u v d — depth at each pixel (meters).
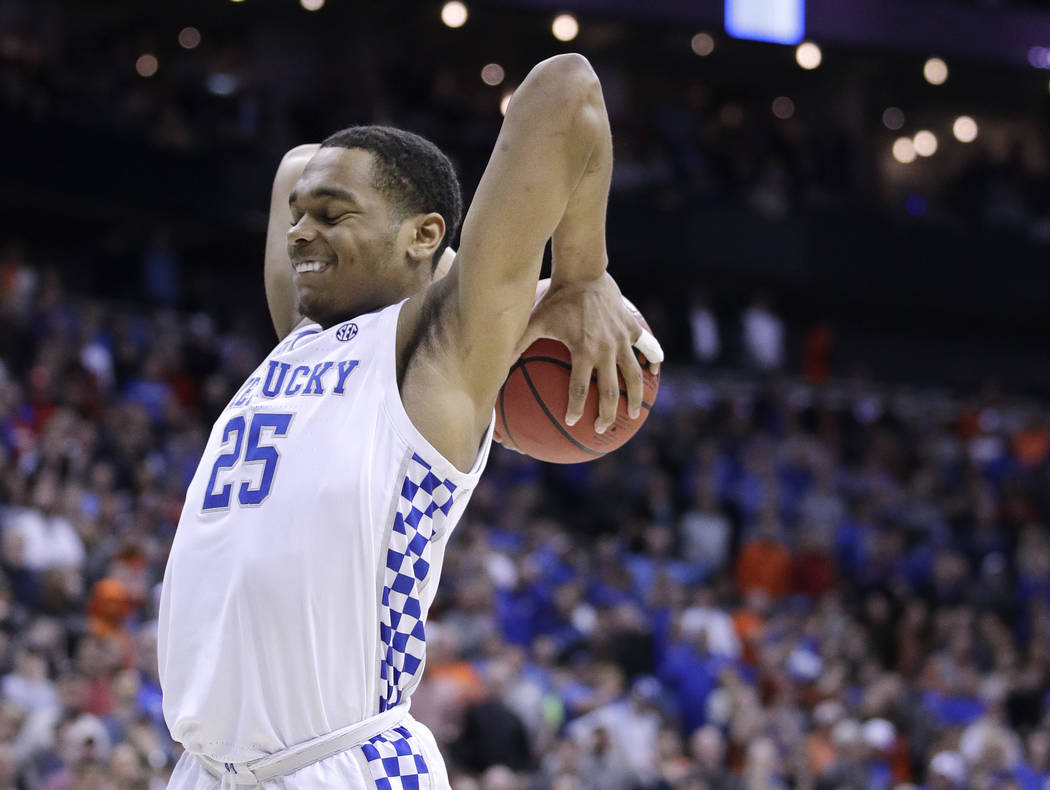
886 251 18.55
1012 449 15.65
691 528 12.27
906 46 18.25
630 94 19.97
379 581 1.98
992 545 13.50
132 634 7.71
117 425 10.38
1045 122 21.70
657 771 7.93
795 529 12.90
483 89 19.59
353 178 2.12
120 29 17.89
